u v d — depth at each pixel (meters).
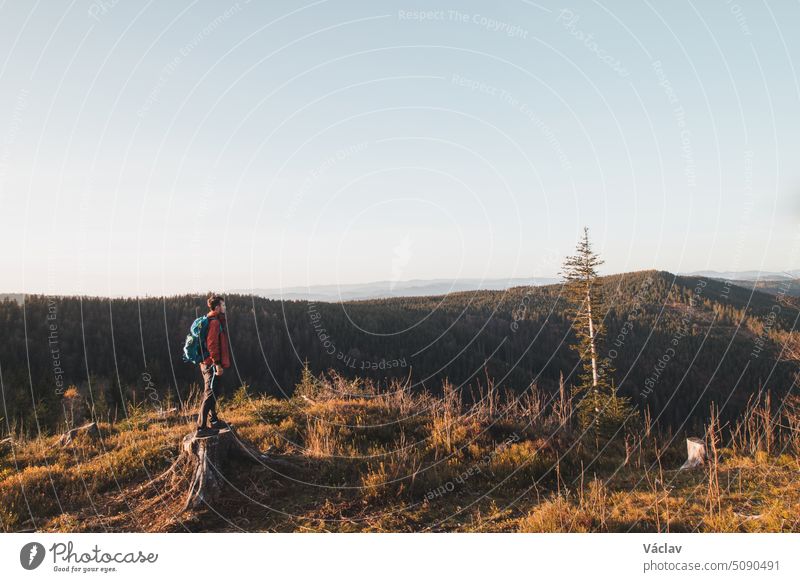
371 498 5.95
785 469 6.67
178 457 6.32
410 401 9.80
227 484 5.92
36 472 6.46
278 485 6.11
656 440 8.79
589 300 22.09
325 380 11.66
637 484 6.66
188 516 5.35
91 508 5.69
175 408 10.19
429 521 5.58
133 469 6.48
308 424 7.96
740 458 7.40
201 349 6.11
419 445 7.73
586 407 17.39
